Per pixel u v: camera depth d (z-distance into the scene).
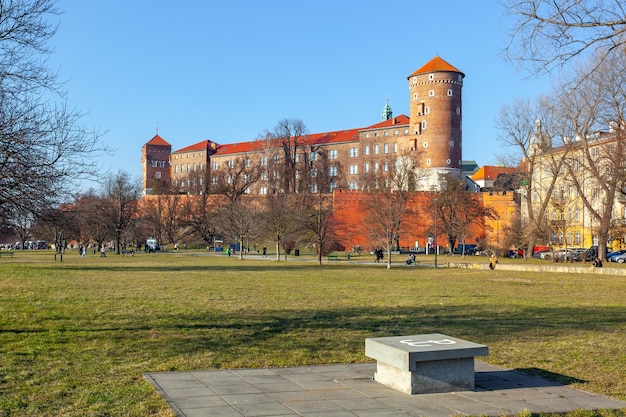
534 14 11.11
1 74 13.31
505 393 9.28
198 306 21.30
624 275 44.19
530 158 68.62
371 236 68.50
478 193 98.31
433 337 10.48
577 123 47.34
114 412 7.95
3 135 12.70
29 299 23.31
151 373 10.41
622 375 10.66
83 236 84.00
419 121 117.31
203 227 113.88
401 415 7.98
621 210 72.69
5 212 13.73
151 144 177.00
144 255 87.00
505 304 23.27
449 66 116.38
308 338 14.46
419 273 46.19
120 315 18.47
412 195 92.88
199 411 8.01
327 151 141.88
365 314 19.53
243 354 12.31
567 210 80.62
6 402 8.47
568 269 48.91
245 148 157.50
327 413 8.02
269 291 28.33
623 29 10.79
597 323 17.64
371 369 10.90
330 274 43.75
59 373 10.39
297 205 75.50
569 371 10.96
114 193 90.25
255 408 8.20
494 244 84.38
